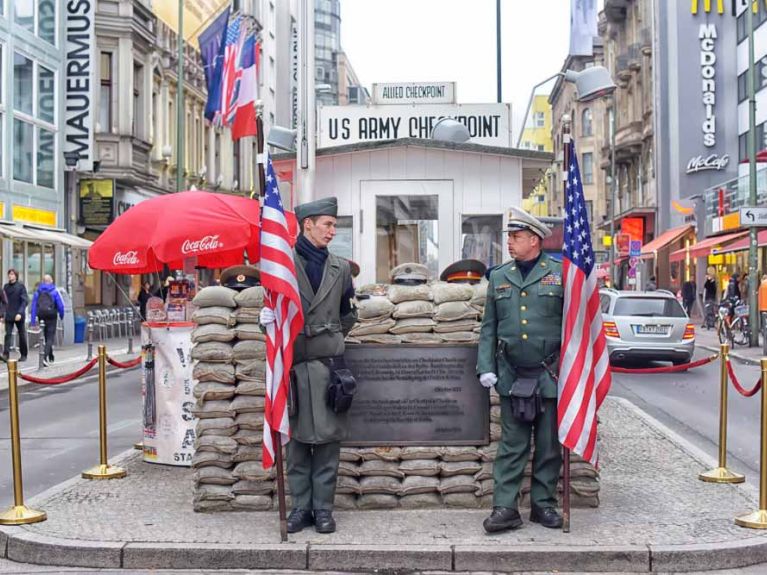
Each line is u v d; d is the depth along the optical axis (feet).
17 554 20.71
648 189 176.86
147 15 119.65
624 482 26.63
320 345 21.42
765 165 118.21
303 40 34.09
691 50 156.97
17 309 70.23
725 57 156.56
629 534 20.95
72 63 103.71
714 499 24.48
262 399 23.32
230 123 79.71
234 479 23.24
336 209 21.99
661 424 37.81
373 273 35.50
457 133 37.83
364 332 23.57
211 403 23.38
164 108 133.80
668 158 162.61
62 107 102.47
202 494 23.20
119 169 112.47
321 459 21.61
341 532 21.25
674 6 158.20
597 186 252.62
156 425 29.60
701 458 30.30
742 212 78.84
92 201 109.70
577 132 255.50
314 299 21.42
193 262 36.70
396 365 23.58
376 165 35.68
